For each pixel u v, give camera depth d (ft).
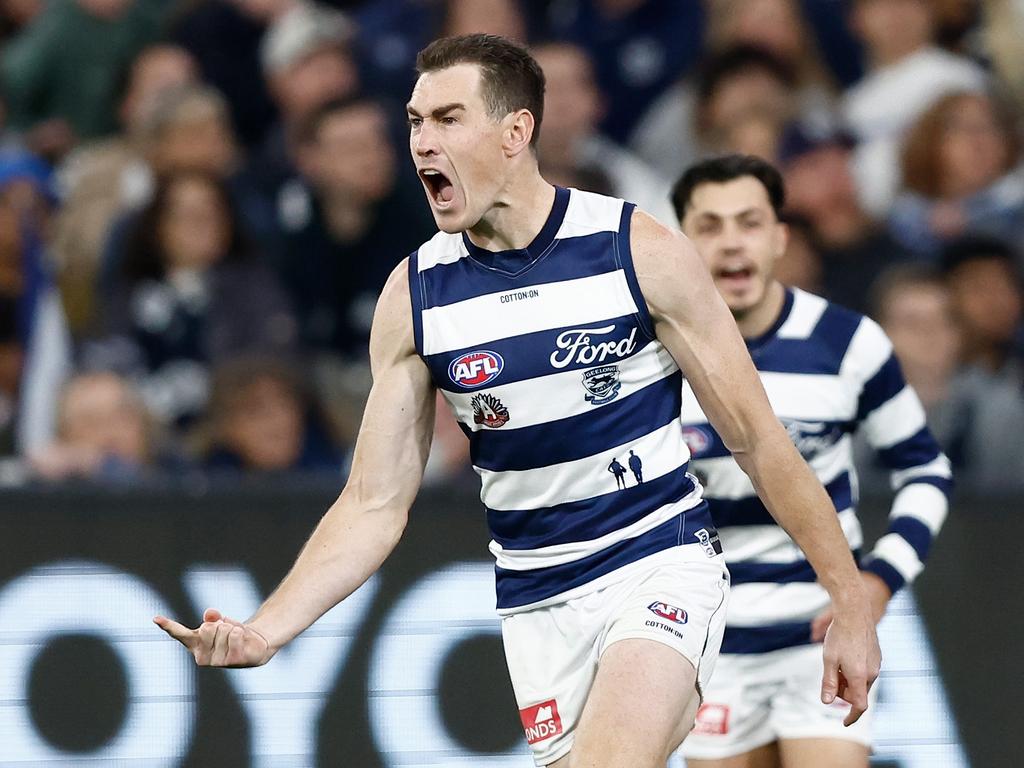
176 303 81.41
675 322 39.47
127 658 60.85
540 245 39.78
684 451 41.34
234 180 86.74
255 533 61.93
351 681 61.31
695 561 40.55
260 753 60.85
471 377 39.81
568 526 40.65
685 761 52.34
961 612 62.49
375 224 85.81
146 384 80.59
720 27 98.63
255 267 83.10
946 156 89.71
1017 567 62.75
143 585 61.26
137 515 61.46
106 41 96.17
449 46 39.60
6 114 95.96
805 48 98.94
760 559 50.75
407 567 61.98
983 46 100.63
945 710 61.93
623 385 39.83
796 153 87.76
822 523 39.96
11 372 80.07
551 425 39.78
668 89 97.66
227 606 61.46
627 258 39.45
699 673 39.58
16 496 60.95
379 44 95.50
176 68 95.14
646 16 97.86
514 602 41.88
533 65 39.99
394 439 41.19
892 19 98.22
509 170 39.45
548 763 42.11
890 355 51.96
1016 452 75.25
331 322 85.30
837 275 84.38
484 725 61.52
